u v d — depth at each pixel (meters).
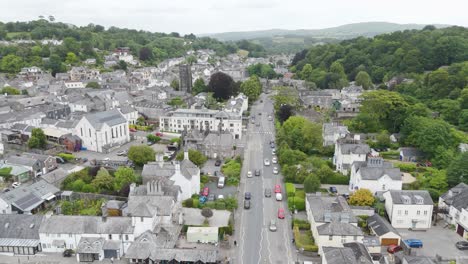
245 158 182.75
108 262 103.31
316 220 111.75
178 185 133.75
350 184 148.12
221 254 105.69
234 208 131.25
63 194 137.12
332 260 91.00
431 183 145.12
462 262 98.62
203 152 183.38
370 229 117.62
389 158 181.00
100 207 127.31
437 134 170.50
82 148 193.00
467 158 146.00
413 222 122.75
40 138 187.25
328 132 191.00
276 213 129.75
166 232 111.06
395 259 102.56
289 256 105.44
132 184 128.50
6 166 154.75
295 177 152.50
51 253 107.50
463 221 118.31
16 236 108.19
